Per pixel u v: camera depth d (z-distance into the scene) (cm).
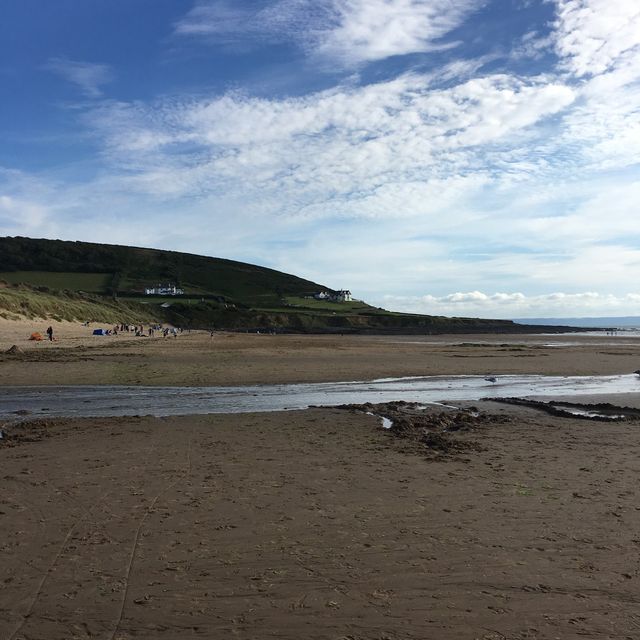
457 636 406
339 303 17812
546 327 14825
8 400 1705
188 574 498
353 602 454
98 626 414
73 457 942
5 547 552
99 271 15838
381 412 1486
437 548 559
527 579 494
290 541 575
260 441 1090
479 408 1608
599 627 418
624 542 576
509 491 757
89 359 2980
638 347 5278
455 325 15275
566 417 1442
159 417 1384
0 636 398
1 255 15275
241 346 4694
